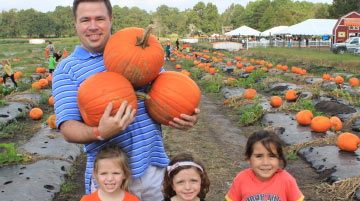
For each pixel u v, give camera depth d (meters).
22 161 6.10
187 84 2.77
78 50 2.73
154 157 2.90
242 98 12.41
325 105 10.84
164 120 2.75
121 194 2.74
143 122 2.76
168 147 7.61
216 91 15.14
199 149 7.54
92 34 2.61
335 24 38.12
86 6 2.57
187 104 2.70
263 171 2.87
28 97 12.34
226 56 35.28
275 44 46.72
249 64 24.41
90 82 2.46
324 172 5.99
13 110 10.48
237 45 47.31
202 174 2.81
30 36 146.25
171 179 2.82
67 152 6.93
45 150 6.81
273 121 9.27
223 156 7.11
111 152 2.59
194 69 23.91
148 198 2.89
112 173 2.62
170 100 2.67
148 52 2.55
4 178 5.37
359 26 37.62
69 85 2.63
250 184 2.98
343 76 18.86
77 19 2.62
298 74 17.80
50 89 14.54
